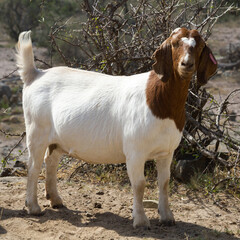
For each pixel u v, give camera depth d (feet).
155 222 15.96
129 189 19.67
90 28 22.61
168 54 13.47
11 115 45.19
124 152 14.75
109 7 22.43
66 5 59.77
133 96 14.51
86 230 15.12
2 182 20.03
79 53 34.86
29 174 16.37
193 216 16.81
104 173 21.35
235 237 14.96
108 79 15.74
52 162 16.98
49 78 16.29
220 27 86.99
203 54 13.48
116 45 22.40
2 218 15.88
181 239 14.52
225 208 17.61
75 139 15.40
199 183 19.88
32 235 14.61
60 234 14.69
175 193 19.31
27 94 16.44
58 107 15.61
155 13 21.71
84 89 15.69
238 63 61.41
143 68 22.48
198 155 20.10
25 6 82.84
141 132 14.15
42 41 63.93
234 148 19.53
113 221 16.01
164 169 15.39
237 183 19.07
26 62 16.72
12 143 36.52
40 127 16.06
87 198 18.40
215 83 52.95
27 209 16.60
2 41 87.10
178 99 13.89
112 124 14.93
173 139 14.40
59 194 18.70
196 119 22.07
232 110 39.37
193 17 22.17
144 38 22.77
